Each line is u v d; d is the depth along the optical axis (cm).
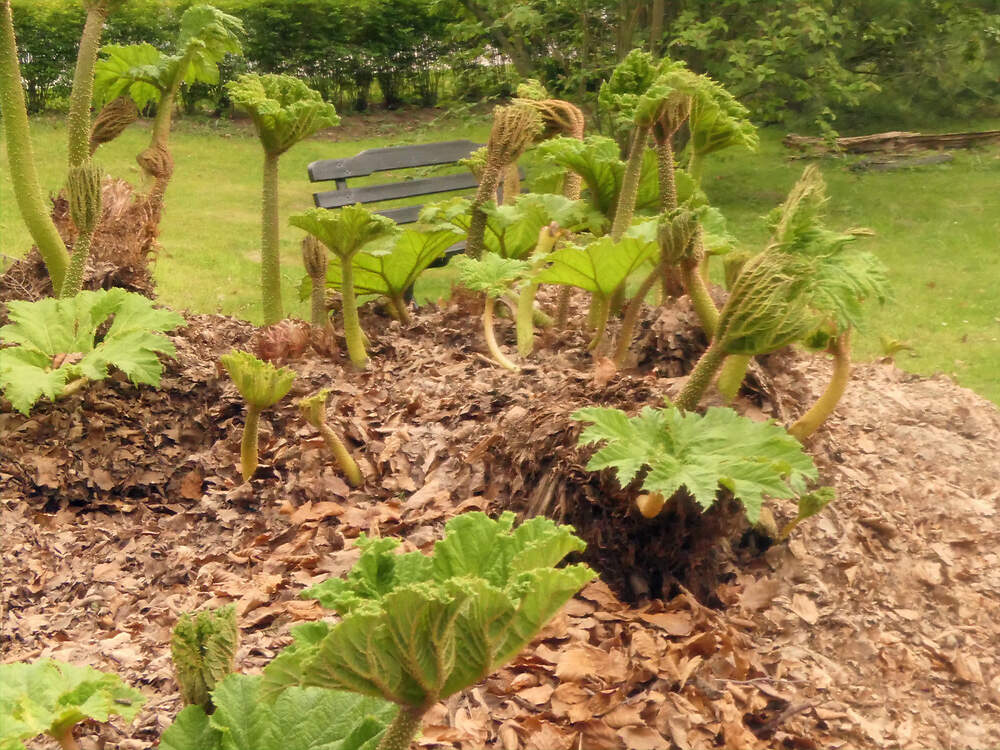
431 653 150
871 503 367
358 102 1795
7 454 387
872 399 468
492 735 251
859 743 267
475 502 339
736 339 294
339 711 191
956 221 1123
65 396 404
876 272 303
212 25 481
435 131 1611
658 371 395
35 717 188
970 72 1323
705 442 280
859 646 304
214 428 415
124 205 479
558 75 1226
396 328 488
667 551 307
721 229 416
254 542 348
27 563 342
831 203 1201
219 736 189
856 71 1301
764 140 1528
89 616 318
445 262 538
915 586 337
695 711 262
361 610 145
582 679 268
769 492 260
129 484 392
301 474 375
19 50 1456
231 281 859
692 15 1082
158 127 489
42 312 399
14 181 431
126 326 397
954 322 805
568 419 322
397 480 367
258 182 1297
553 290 521
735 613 306
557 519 312
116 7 450
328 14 1716
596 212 464
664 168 408
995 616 329
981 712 290
